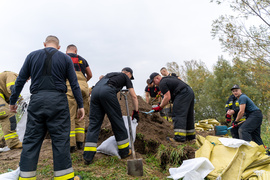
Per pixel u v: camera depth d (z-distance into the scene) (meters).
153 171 3.13
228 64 19.58
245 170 2.97
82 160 3.17
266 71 8.60
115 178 2.70
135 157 3.20
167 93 4.02
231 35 7.30
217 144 3.37
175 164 3.39
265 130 9.12
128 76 3.72
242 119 5.24
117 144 3.19
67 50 3.74
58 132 2.24
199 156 3.21
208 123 7.25
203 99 21.00
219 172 2.82
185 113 4.00
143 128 4.15
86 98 3.70
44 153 3.42
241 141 3.11
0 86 3.88
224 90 18.53
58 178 2.16
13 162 3.18
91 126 3.11
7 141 3.84
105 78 3.27
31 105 2.23
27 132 2.21
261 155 3.15
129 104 5.16
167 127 4.82
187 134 4.25
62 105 2.29
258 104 15.38
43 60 2.34
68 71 2.46
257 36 7.28
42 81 2.28
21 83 2.37
